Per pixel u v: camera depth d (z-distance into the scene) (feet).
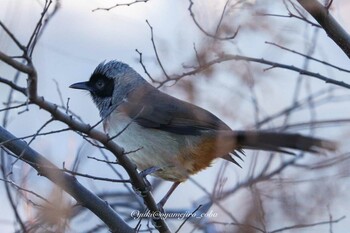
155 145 40.16
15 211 30.25
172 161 40.09
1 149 32.63
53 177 30.01
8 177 32.76
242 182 36.47
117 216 33.76
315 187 31.76
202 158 39.60
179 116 39.83
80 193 33.27
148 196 33.09
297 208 31.68
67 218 29.32
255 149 34.50
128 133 40.55
